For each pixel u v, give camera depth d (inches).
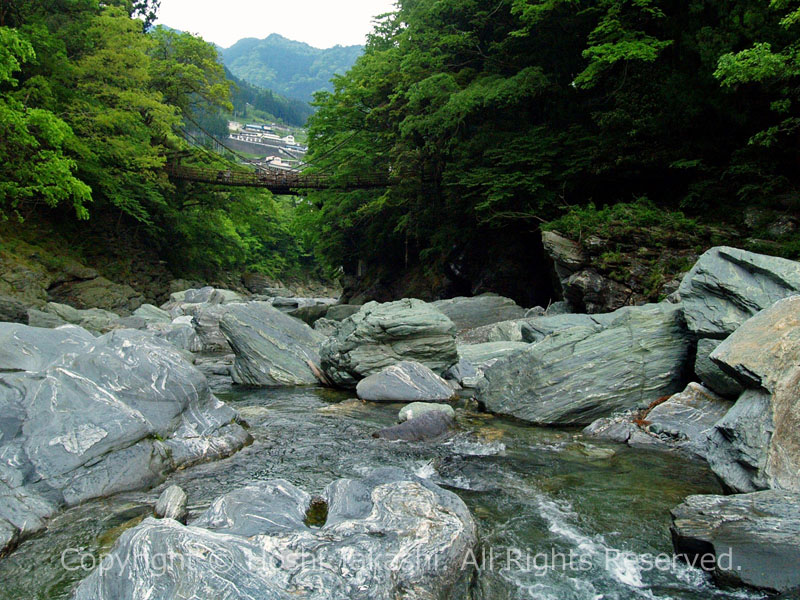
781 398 214.2
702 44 709.3
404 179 1255.5
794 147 688.4
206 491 231.0
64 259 1168.2
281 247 3181.6
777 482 197.8
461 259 1214.9
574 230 771.4
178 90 1596.9
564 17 906.7
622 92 822.5
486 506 219.9
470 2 1052.5
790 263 326.0
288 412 383.6
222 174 1507.1
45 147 1008.2
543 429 333.4
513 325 653.9
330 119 1494.8
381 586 139.4
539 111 1031.0
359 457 280.4
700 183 753.6
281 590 131.5
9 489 200.8
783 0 585.0
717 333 327.0
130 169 1349.7
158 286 1498.5
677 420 309.4
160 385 288.8
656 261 713.0
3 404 235.9
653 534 195.5
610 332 374.3
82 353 289.6
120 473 229.1
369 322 471.8
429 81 1025.5
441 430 325.1
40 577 164.1
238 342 520.1
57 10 1232.2
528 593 160.1
